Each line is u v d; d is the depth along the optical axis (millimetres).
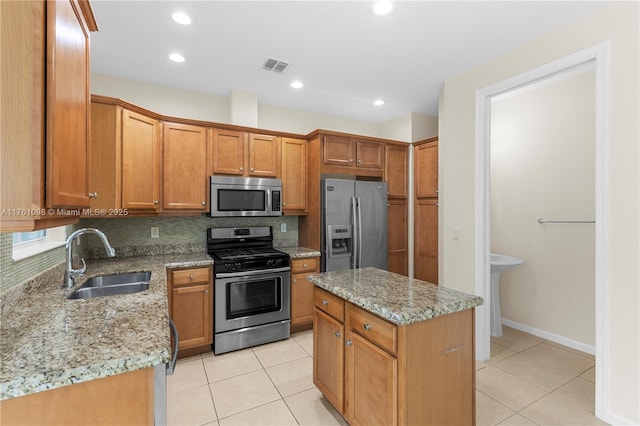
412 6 1916
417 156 3992
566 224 2992
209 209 3053
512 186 3434
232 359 2693
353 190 3604
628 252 1782
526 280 3303
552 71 2158
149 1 1876
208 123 3053
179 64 2713
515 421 1877
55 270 1942
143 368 955
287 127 3871
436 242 3732
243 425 1847
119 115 2473
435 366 1438
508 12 1958
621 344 1810
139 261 2734
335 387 1839
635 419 1759
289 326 3143
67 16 1040
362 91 3314
